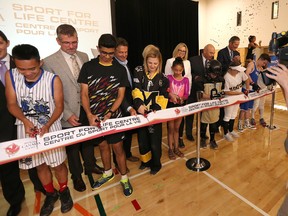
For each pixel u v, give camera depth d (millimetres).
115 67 1659
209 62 2404
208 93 2324
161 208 1714
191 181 2055
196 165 2277
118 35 4086
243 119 3447
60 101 1454
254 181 2012
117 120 1646
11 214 1691
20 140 1297
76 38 1609
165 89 1995
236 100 2459
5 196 1671
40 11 2631
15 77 1332
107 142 1811
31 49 1218
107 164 1993
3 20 2439
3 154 1253
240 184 1976
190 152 2654
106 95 1663
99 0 3066
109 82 1642
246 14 6570
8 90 1329
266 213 1611
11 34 2502
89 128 1525
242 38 6816
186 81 2318
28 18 2570
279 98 5465
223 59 3127
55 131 1404
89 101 1654
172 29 5184
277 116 4027
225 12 7043
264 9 6148
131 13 4246
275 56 885
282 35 931
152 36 4746
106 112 1694
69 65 1700
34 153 1333
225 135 2984
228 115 2857
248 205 1703
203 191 1898
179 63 2199
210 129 2672
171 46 5234
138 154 2680
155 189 1956
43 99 1400
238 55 3100
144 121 1776
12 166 1636
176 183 2033
